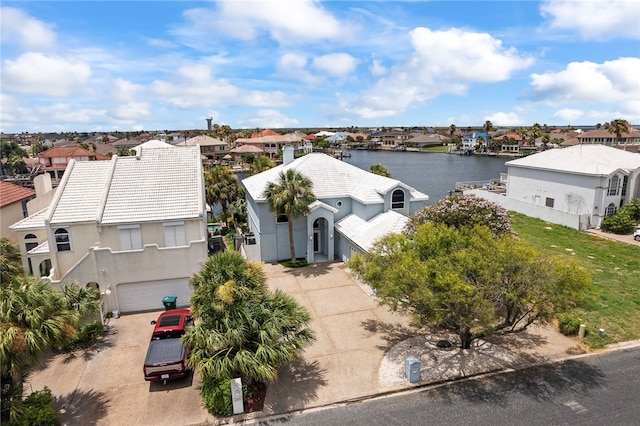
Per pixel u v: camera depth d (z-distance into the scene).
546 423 13.91
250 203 38.31
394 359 18.08
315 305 23.88
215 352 14.96
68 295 19.89
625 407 14.61
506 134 183.88
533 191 47.28
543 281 15.25
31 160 109.81
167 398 15.80
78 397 15.91
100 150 132.12
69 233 24.19
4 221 29.58
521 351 18.47
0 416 13.04
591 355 18.11
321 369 17.44
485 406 14.88
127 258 23.19
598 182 38.97
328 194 32.16
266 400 15.50
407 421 14.22
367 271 18.41
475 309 14.78
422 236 18.47
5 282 21.55
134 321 22.61
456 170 115.75
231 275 16.06
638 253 31.48
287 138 161.88
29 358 13.30
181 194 25.92
